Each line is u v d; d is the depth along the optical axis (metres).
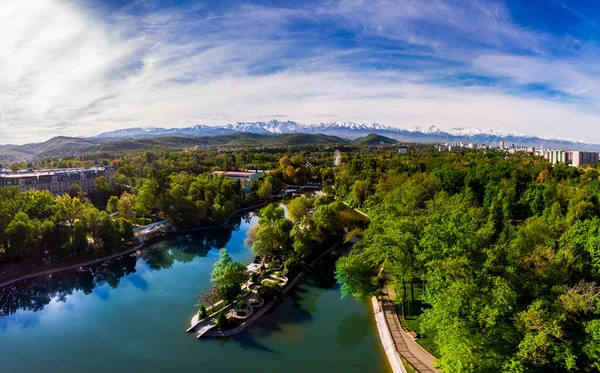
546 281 59.84
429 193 160.00
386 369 64.88
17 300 101.44
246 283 97.81
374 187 190.50
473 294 50.88
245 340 75.06
